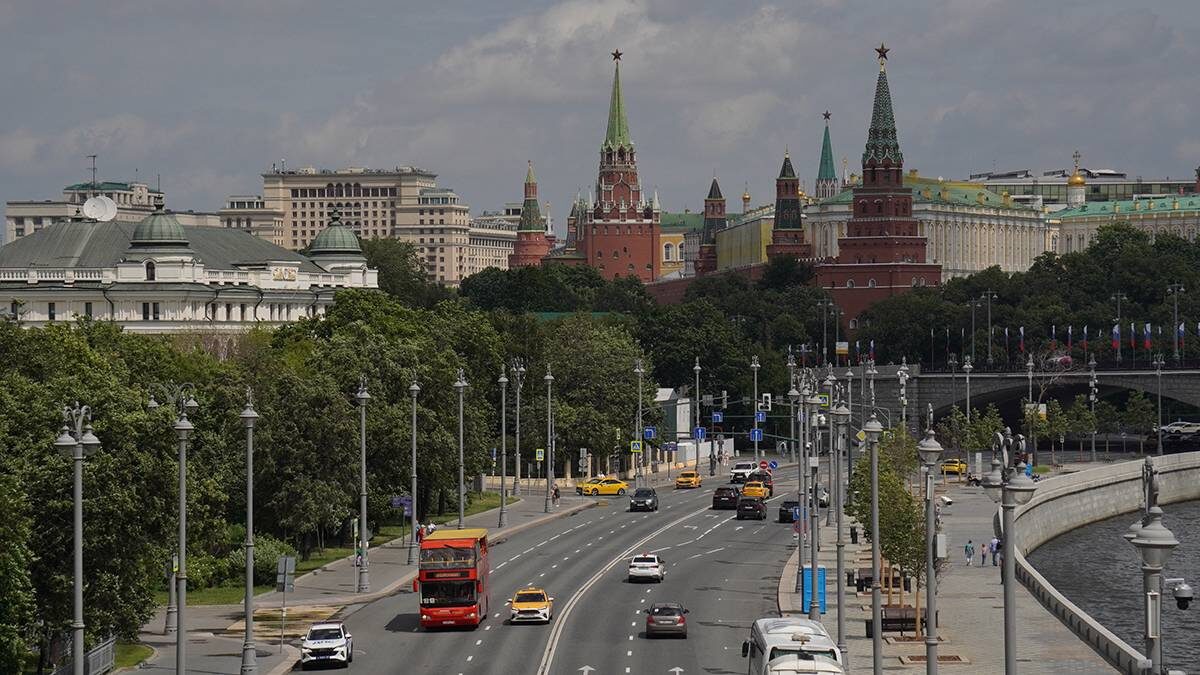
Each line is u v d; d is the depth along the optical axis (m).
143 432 178.25
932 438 134.38
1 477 161.25
